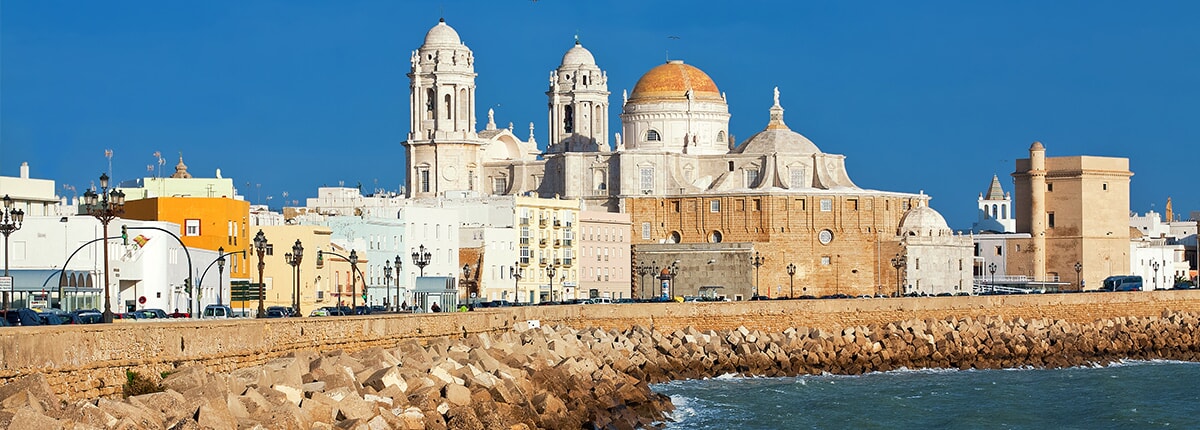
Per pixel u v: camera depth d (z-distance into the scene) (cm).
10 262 15038
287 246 19300
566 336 14725
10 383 6681
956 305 18838
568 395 10744
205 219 18112
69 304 14225
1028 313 19500
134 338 7844
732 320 17275
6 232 12106
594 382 11756
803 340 16562
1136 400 13762
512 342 13388
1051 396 13962
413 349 10988
